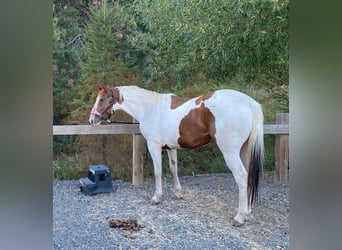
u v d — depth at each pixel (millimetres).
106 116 2963
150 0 3646
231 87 3635
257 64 3318
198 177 3777
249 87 3633
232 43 3135
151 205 2867
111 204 2867
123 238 2174
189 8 3293
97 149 3779
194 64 3547
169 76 3766
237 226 2379
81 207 2789
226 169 3893
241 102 2332
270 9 2850
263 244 2090
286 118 3324
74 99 3754
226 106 2334
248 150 2342
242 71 3477
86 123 3750
